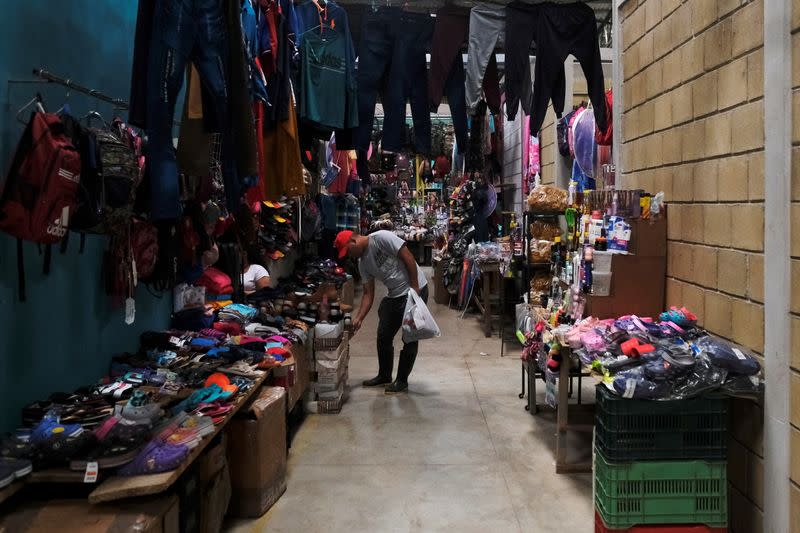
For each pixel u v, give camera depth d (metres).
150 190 2.60
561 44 4.24
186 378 2.91
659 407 2.34
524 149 7.75
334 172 6.96
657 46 3.34
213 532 2.44
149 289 3.46
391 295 4.93
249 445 2.86
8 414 2.27
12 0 2.27
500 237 8.01
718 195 2.68
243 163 2.69
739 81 2.49
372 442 3.85
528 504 3.01
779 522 2.21
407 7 4.55
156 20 2.32
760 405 2.34
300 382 4.09
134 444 2.02
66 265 2.67
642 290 3.24
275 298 4.98
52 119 2.10
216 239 4.36
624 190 3.57
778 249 2.20
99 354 2.98
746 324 2.45
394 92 4.42
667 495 2.37
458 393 4.90
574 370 3.61
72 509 1.89
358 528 2.79
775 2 2.19
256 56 3.15
